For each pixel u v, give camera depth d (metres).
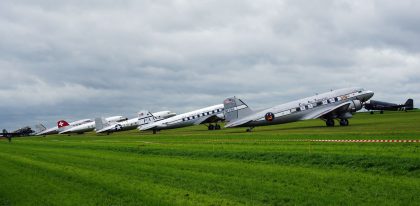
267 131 63.75
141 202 15.73
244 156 28.83
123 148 43.53
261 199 15.00
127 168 25.89
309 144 34.75
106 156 36.00
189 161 28.44
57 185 20.62
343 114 66.56
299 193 15.65
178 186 18.41
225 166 24.52
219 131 77.75
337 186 16.64
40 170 27.25
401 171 19.33
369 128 56.12
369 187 16.17
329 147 32.03
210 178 20.12
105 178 21.89
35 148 55.50
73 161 32.41
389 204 13.39
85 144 58.09
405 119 82.19
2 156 42.16
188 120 93.69
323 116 67.06
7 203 17.00
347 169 21.17
